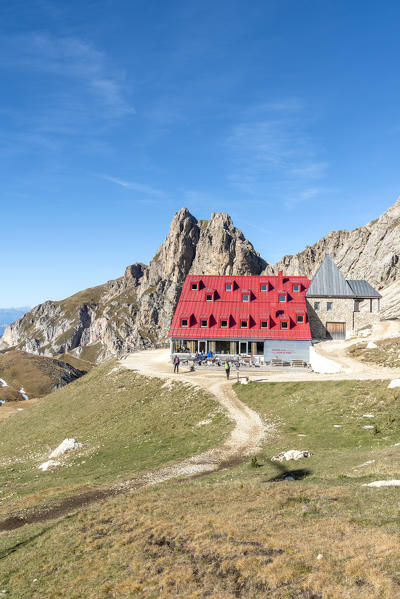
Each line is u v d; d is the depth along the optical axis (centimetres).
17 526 2311
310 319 7800
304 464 2645
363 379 4488
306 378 5188
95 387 6788
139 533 1803
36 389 18888
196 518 1823
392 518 1494
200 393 5100
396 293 13575
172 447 3691
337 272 7919
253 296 7838
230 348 7294
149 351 9838
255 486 2164
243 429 3841
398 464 2223
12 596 1580
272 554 1401
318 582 1173
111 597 1405
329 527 1499
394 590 1065
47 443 5109
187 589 1325
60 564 1738
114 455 3812
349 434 3306
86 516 2156
